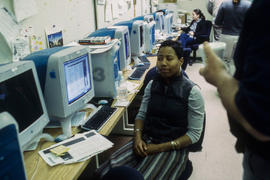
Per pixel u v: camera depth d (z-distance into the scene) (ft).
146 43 12.16
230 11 11.92
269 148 1.91
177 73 5.22
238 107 1.70
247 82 1.65
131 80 8.37
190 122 5.21
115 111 5.93
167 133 5.25
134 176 3.27
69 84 5.05
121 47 8.52
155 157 4.99
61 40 7.60
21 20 5.76
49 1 6.88
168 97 5.20
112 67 6.59
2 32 5.24
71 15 8.19
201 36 18.38
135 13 16.35
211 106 11.89
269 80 1.52
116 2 12.47
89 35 8.81
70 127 5.01
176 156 5.00
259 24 1.67
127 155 5.19
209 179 7.26
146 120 5.64
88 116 5.64
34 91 4.37
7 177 2.43
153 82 5.52
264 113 1.52
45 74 4.73
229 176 7.34
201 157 8.25
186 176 5.07
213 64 2.15
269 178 2.05
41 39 6.59
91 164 7.14
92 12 9.87
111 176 3.41
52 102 4.87
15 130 2.44
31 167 3.94
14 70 3.92
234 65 2.17
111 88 6.77
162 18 16.90
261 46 1.62
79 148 4.37
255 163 2.17
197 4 21.17
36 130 4.33
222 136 9.37
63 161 4.01
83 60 5.53
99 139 4.65
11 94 3.87
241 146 2.39
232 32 12.17
